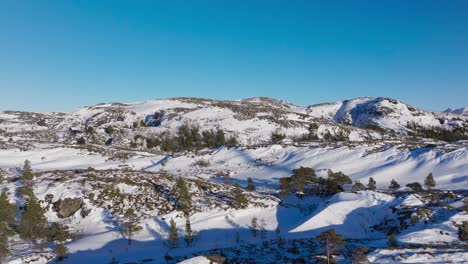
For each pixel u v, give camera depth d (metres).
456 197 79.12
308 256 51.50
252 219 74.69
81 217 77.94
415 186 92.00
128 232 69.19
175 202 83.06
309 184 104.06
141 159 148.75
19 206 78.62
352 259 46.81
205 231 72.25
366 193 79.56
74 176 92.12
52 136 198.50
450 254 47.03
